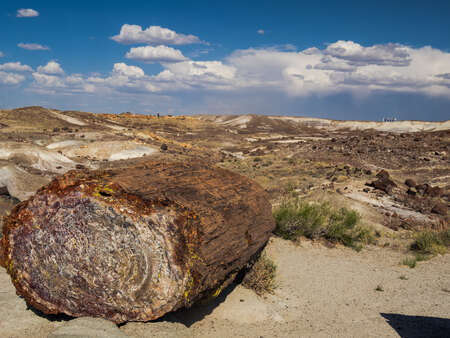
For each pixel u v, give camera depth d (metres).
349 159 29.69
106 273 3.39
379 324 4.33
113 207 3.36
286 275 6.30
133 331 3.31
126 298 3.38
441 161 27.42
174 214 3.36
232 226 4.06
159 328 3.41
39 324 3.39
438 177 22.98
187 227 3.38
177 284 3.25
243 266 4.63
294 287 5.70
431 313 4.72
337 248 8.52
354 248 8.63
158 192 3.63
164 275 3.28
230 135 91.06
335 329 4.14
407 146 34.12
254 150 49.78
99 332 3.12
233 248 3.87
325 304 5.05
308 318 4.49
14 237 3.61
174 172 4.60
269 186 17.83
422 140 37.44
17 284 3.61
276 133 108.94
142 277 3.33
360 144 37.16
